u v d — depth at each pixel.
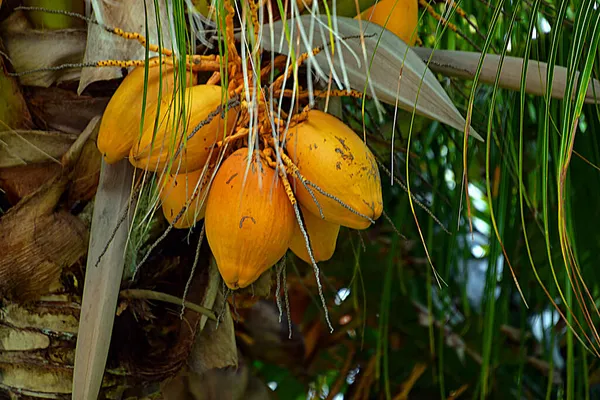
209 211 2.44
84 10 2.70
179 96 2.38
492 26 2.48
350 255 4.16
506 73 2.70
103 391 2.77
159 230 2.77
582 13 2.43
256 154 2.33
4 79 2.65
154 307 2.83
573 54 2.42
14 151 2.66
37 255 2.67
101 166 2.64
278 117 2.39
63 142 2.68
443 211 3.48
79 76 2.69
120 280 2.62
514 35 2.97
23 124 2.68
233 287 2.46
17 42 2.67
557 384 4.18
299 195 2.45
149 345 2.82
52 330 2.71
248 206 2.40
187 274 2.83
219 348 2.89
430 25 3.16
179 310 2.83
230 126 2.46
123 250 2.62
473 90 2.46
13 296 2.69
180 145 2.39
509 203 3.12
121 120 2.46
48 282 2.70
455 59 2.74
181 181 2.51
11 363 2.71
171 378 2.85
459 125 2.51
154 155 2.44
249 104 2.33
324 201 2.43
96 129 2.65
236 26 2.64
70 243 2.69
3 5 2.66
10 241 2.65
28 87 2.69
